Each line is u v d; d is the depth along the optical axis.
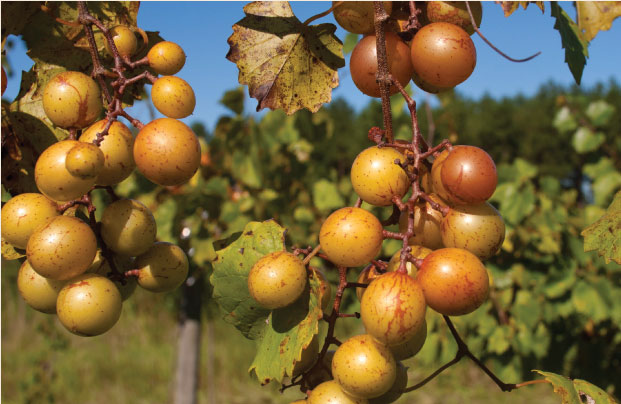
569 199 5.18
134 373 8.63
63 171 1.16
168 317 10.75
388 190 1.17
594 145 4.87
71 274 1.21
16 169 1.54
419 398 7.72
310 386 1.29
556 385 1.31
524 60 1.17
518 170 4.67
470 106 17.38
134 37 1.50
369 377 1.09
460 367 8.13
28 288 1.26
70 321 1.20
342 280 1.23
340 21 1.38
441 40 1.25
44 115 1.55
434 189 1.22
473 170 1.12
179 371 5.56
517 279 4.42
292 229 4.81
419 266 1.10
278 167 5.28
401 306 1.02
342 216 1.15
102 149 1.22
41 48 1.58
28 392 7.01
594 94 15.55
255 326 1.44
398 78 1.33
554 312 4.44
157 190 4.67
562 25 1.59
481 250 1.16
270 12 1.53
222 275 1.44
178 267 1.36
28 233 1.25
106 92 1.30
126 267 1.36
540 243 4.47
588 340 4.70
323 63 1.57
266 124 5.14
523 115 17.20
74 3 1.60
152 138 1.17
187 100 1.27
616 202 1.43
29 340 9.13
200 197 4.70
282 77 1.56
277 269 1.19
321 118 5.33
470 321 4.33
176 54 1.36
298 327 1.27
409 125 5.48
